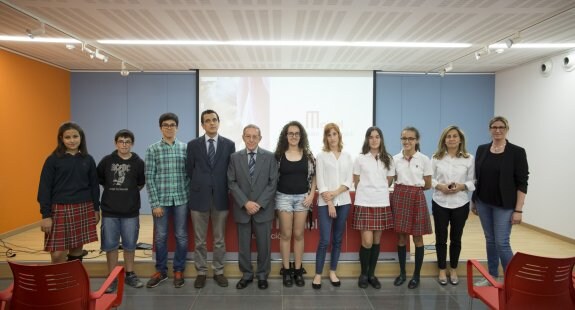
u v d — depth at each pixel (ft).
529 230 18.35
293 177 10.78
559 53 16.72
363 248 11.06
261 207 10.62
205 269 11.23
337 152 11.00
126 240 11.02
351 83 21.62
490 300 7.27
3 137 16.14
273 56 17.67
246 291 10.91
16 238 16.16
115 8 10.91
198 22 12.28
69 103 21.33
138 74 21.57
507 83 20.88
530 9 11.00
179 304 10.07
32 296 6.18
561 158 16.62
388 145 22.20
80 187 10.15
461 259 12.68
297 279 11.25
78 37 14.17
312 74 21.57
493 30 13.24
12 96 16.70
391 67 20.56
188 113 21.67
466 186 10.73
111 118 21.57
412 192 10.77
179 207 11.05
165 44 15.28
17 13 11.40
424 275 12.19
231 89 21.44
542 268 6.30
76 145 10.04
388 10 11.10
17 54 16.97
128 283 11.28
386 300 10.40
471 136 22.30
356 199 10.97
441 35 13.94
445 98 22.20
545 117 17.69
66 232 9.86
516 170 10.08
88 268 12.14
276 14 11.48
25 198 17.53
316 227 12.26
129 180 10.85
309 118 21.63
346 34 13.80
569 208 16.14
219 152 10.84
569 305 6.49
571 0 10.25
